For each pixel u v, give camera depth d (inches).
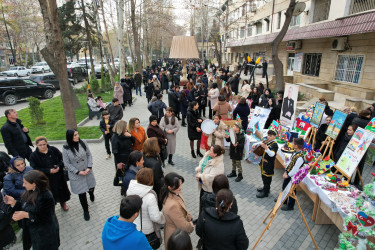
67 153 181.2
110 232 100.8
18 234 178.5
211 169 171.5
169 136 278.4
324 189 173.3
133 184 132.9
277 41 512.7
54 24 307.1
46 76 868.0
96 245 167.3
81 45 1103.6
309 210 203.3
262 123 298.8
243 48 1365.7
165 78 756.0
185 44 465.7
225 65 1487.5
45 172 178.5
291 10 485.7
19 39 1801.2
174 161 301.6
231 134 241.4
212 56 2576.3
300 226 183.9
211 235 103.7
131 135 222.7
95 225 187.8
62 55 322.0
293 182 155.7
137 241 100.0
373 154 254.5
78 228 184.7
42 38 1907.0
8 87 645.3
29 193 126.1
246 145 292.8
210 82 682.2
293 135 258.1
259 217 194.5
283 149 242.1
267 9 964.6
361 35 495.8
